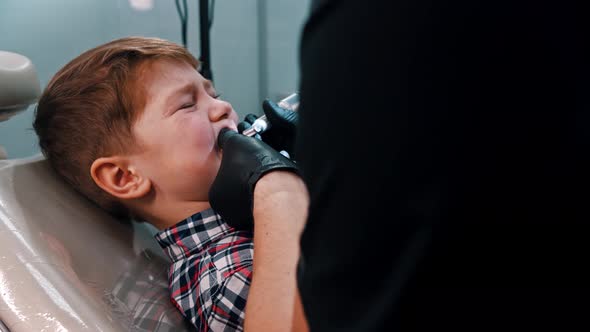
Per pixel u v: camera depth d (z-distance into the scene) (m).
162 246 0.82
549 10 0.22
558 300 0.25
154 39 0.87
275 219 0.57
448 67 0.23
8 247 0.58
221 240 0.77
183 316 0.74
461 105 0.23
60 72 0.86
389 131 0.25
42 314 0.51
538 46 0.22
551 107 0.22
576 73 0.22
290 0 1.82
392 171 0.25
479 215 0.24
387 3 0.24
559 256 0.24
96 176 0.79
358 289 0.28
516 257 0.25
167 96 0.77
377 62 0.25
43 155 0.86
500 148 0.23
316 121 0.28
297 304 0.46
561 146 0.23
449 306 0.26
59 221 0.72
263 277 0.55
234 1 1.82
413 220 0.25
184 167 0.77
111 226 0.82
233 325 0.68
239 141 0.67
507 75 0.22
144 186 0.79
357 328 0.28
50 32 1.48
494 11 0.22
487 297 0.25
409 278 0.25
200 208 0.81
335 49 0.26
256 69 1.91
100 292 0.65
